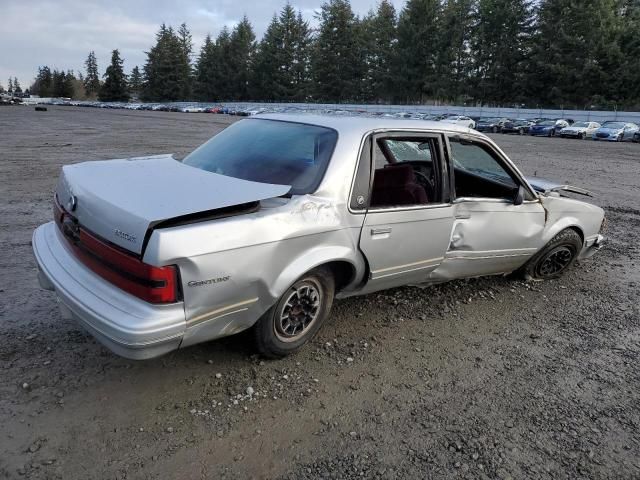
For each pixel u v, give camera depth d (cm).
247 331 310
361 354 347
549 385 328
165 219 242
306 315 326
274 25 8931
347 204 317
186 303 250
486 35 6400
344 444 260
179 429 260
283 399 291
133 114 6006
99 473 229
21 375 293
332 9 8000
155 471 233
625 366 358
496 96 6444
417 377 326
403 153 407
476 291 476
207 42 10400
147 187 279
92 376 297
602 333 409
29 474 225
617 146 3047
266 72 9050
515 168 437
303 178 316
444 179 379
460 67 6844
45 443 244
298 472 240
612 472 255
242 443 255
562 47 5675
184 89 10719
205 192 273
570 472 253
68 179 303
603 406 309
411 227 354
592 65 5350
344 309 412
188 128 3155
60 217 306
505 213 428
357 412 286
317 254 304
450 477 243
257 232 271
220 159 355
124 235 247
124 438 251
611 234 744
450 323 406
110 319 243
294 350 329
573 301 473
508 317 427
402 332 384
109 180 293
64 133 2373
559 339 393
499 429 280
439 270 399
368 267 340
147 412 271
